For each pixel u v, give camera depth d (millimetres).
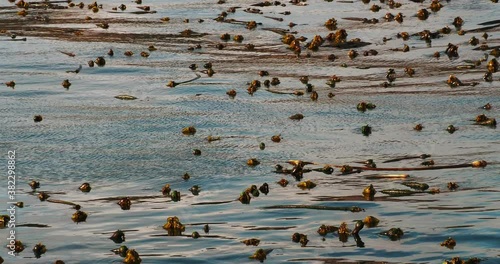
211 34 36531
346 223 16922
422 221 16922
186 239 16281
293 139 23078
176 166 21109
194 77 30000
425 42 33688
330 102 26656
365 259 15164
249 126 24375
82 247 16094
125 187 19719
